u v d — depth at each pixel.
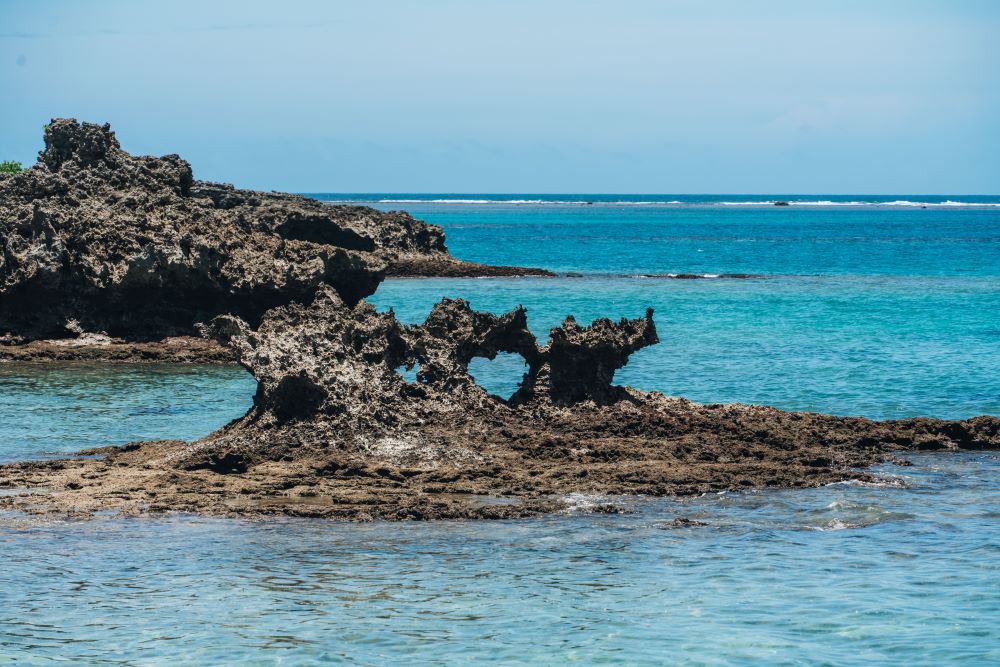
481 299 171.38
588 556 45.59
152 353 106.88
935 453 64.50
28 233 117.12
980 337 122.25
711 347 114.81
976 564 44.62
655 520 50.59
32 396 84.62
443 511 51.06
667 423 65.62
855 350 112.00
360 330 66.12
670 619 39.03
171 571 43.50
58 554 45.28
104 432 70.88
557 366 68.06
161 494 53.56
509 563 44.78
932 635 37.62
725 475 57.16
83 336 112.44
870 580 42.91
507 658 35.88
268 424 60.50
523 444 61.91
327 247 125.19
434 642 37.00
